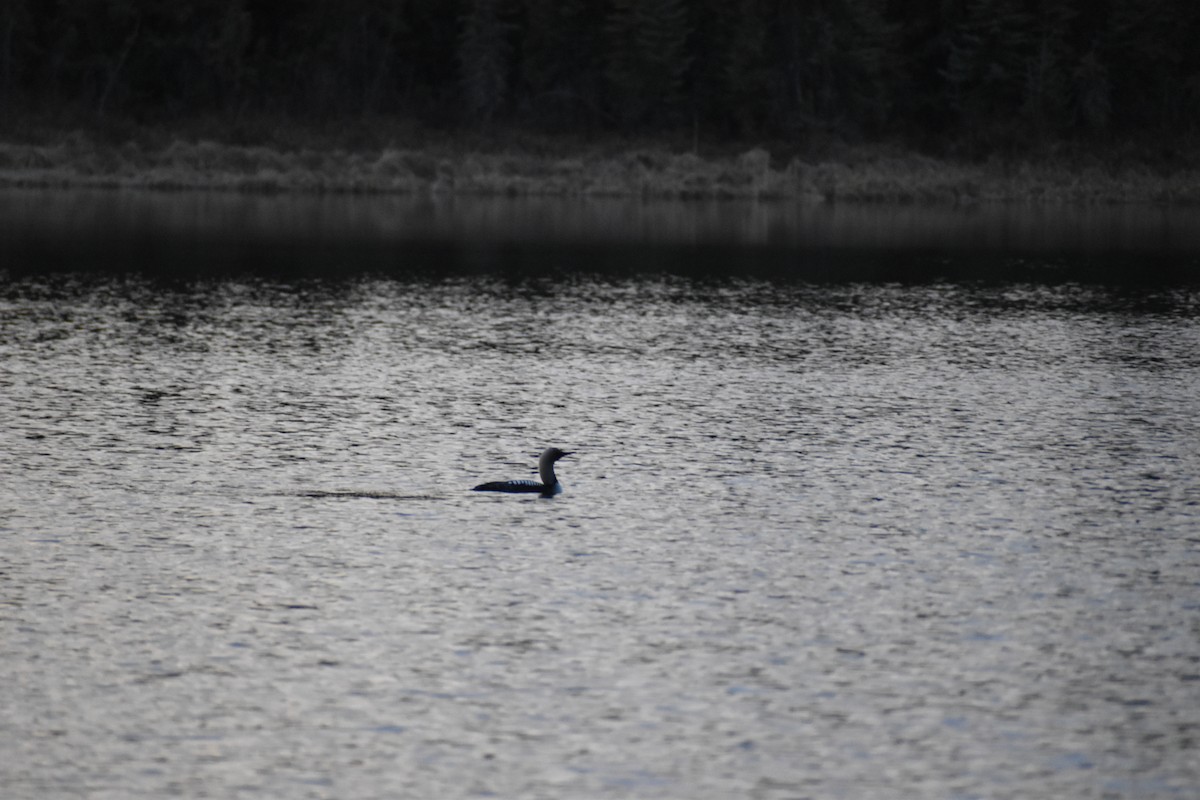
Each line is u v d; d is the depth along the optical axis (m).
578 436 45.91
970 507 38.28
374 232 117.31
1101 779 23.44
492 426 47.22
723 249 109.62
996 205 162.12
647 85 180.62
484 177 167.62
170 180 161.25
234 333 65.62
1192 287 88.31
